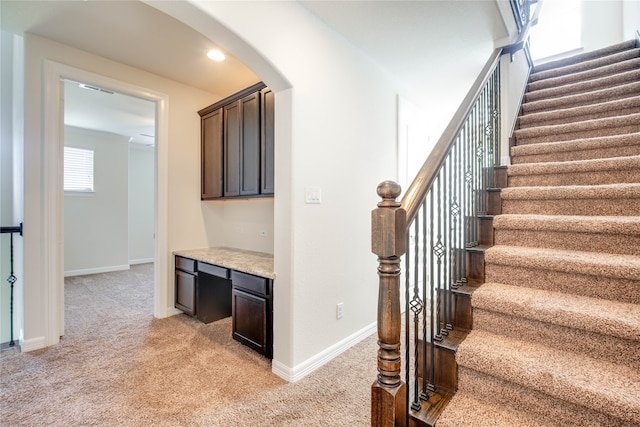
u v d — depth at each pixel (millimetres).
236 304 2576
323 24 2332
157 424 1633
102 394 1891
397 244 1054
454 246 1730
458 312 1623
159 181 3229
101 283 4816
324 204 2338
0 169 2881
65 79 2658
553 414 1160
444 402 1345
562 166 2150
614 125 2395
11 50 2926
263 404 1804
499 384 1279
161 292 3252
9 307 2883
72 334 2797
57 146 2607
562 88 3232
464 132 1874
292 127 2090
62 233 2688
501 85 2672
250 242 3482
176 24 2309
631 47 3418
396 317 1086
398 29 2447
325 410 1752
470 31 2508
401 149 3357
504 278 1710
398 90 3354
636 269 1341
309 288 2213
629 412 983
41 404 1793
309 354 2207
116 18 2240
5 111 2896
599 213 1856
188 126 3441
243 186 2928
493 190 2191
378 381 1105
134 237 6562
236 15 1734
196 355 2404
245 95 2895
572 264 1486
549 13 5246
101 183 5668
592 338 1270
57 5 2098
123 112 4379
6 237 2877
